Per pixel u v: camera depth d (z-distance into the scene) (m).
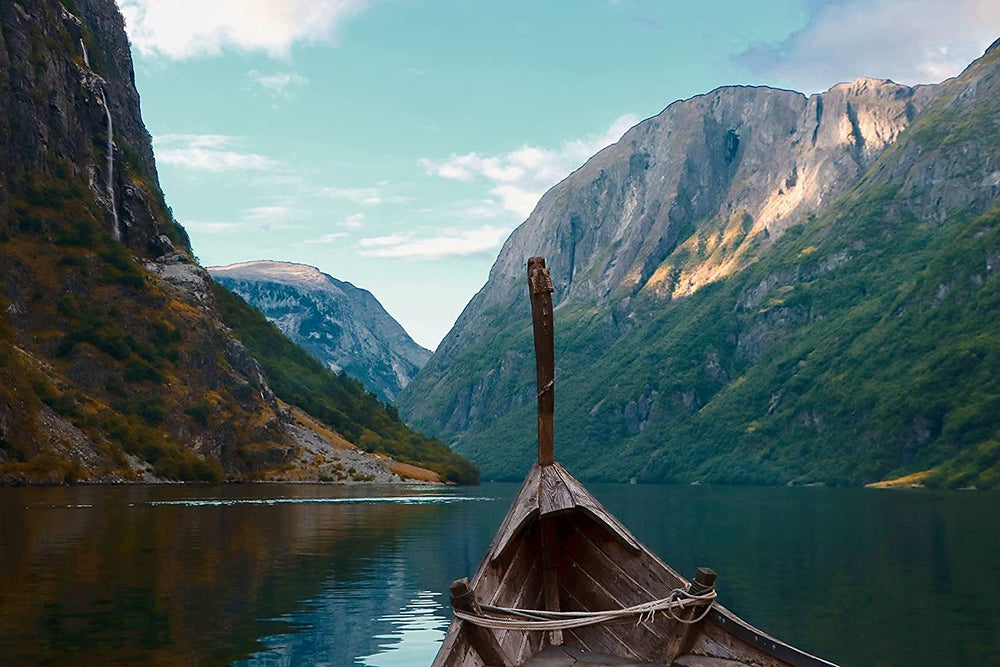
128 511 73.31
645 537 60.09
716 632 15.12
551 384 19.98
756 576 39.22
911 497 155.25
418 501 114.56
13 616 26.41
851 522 78.12
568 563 18.77
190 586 33.22
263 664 21.42
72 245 184.00
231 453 174.75
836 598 33.16
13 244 173.00
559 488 18.64
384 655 22.53
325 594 32.22
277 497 112.62
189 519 67.19
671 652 15.52
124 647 22.80
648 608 15.15
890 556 47.59
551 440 19.92
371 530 62.25
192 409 171.75
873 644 25.16
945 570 41.41
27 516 63.97
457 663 13.88
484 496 141.00
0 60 187.25
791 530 67.56
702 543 55.06
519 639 16.52
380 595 32.19
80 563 38.50
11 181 183.12
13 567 36.91
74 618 26.36
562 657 16.55
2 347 138.75
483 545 51.31
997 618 29.06
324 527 64.25
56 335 164.88
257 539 52.91
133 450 148.12
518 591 17.78
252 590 32.78
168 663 21.28
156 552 43.78
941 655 23.78
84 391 159.75
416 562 42.50
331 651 22.91
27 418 129.62
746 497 156.12
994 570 41.34
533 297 19.94
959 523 76.75
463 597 14.57
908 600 32.75
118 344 170.25
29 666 20.72
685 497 155.25
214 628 25.59
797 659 13.60
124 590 31.62
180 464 152.88
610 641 17.25
